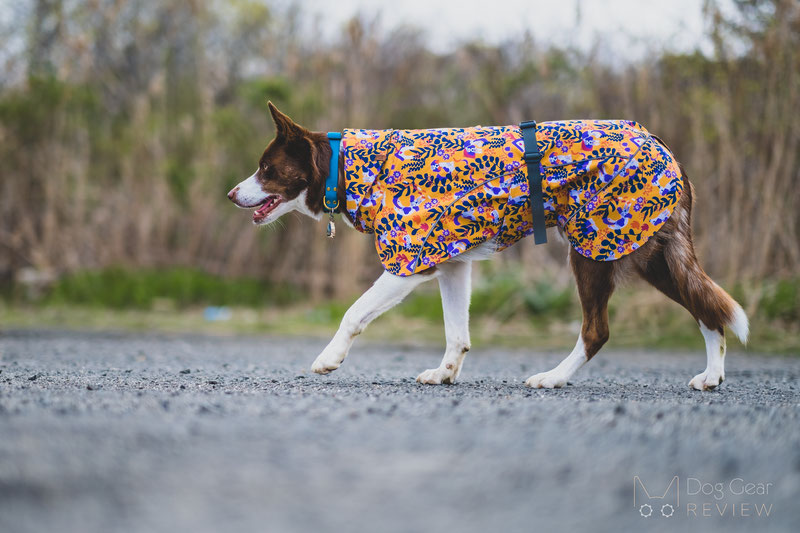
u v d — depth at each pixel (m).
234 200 4.44
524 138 3.98
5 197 11.00
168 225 10.95
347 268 10.20
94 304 10.21
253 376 4.41
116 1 11.18
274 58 11.09
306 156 4.34
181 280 10.42
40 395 3.29
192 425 2.63
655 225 3.89
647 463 2.20
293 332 8.52
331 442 2.40
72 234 10.80
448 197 4.00
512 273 9.38
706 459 2.24
